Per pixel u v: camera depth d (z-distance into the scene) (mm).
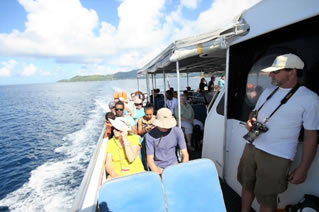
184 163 1468
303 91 1271
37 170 7477
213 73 11258
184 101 3977
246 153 1717
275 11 1410
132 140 2451
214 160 2576
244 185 1753
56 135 11906
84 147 9375
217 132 2457
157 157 2250
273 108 1420
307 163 1265
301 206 1389
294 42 1440
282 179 1418
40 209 5180
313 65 1323
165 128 2062
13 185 6516
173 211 1370
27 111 22828
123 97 5730
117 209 1269
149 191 1345
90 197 1526
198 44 2230
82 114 17703
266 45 1706
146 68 5742
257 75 1822
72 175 6762
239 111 2078
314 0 1142
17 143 11133
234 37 1870
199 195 1427
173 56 2602
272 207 1511
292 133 1344
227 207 2055
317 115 1208
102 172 2035
